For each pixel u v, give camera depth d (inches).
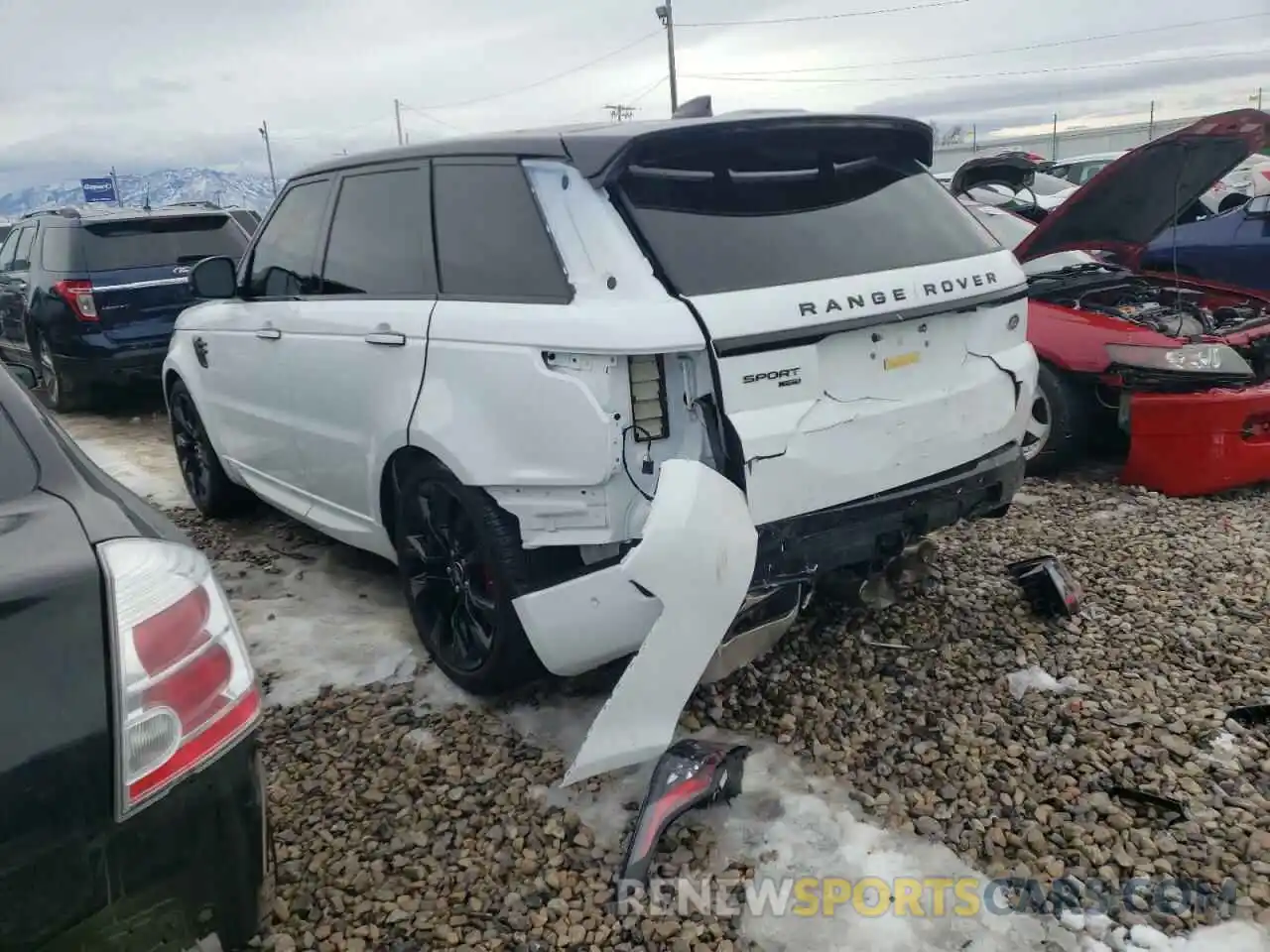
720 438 107.7
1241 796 111.7
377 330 140.6
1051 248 246.8
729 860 104.3
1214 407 201.0
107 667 63.8
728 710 131.6
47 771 61.1
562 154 119.7
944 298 124.4
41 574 63.3
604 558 116.7
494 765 122.6
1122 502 208.4
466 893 101.9
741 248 115.0
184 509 240.4
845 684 137.0
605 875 103.2
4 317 399.9
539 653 120.5
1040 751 121.1
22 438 75.5
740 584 107.6
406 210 143.9
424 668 148.6
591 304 111.5
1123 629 150.6
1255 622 151.9
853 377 118.3
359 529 159.6
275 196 183.8
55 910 62.0
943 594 162.1
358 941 95.9
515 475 118.9
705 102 144.1
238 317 185.6
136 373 336.2
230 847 70.5
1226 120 203.0
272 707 140.0
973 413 131.5
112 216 338.0
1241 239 299.0
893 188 134.0
